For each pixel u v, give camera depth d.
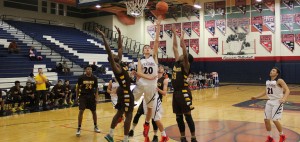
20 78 14.28
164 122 8.07
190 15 25.20
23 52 17.42
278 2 21.64
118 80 4.90
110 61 4.72
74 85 14.54
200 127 7.38
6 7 23.56
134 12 15.43
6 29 20.00
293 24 21.23
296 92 16.44
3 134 6.83
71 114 9.85
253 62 22.81
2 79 13.55
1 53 16.25
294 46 21.27
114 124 4.97
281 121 8.15
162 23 26.41
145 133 5.69
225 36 23.84
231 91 17.59
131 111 4.93
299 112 9.77
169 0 21.84
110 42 25.70
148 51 5.37
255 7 22.58
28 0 24.89
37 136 6.60
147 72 5.27
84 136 6.58
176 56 5.43
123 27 27.75
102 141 6.11
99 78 17.36
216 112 9.92
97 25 27.89
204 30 24.75
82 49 21.52
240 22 23.19
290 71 21.48
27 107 11.51
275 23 21.81
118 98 4.98
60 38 22.08
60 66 16.31
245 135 6.48
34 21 25.19
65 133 6.90
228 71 23.83
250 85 21.77
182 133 5.27
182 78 5.15
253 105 11.63
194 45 25.12
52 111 10.58
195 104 12.04
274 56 21.98
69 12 27.94
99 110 10.62
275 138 6.21
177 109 5.21
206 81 21.52
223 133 6.69
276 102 5.61
